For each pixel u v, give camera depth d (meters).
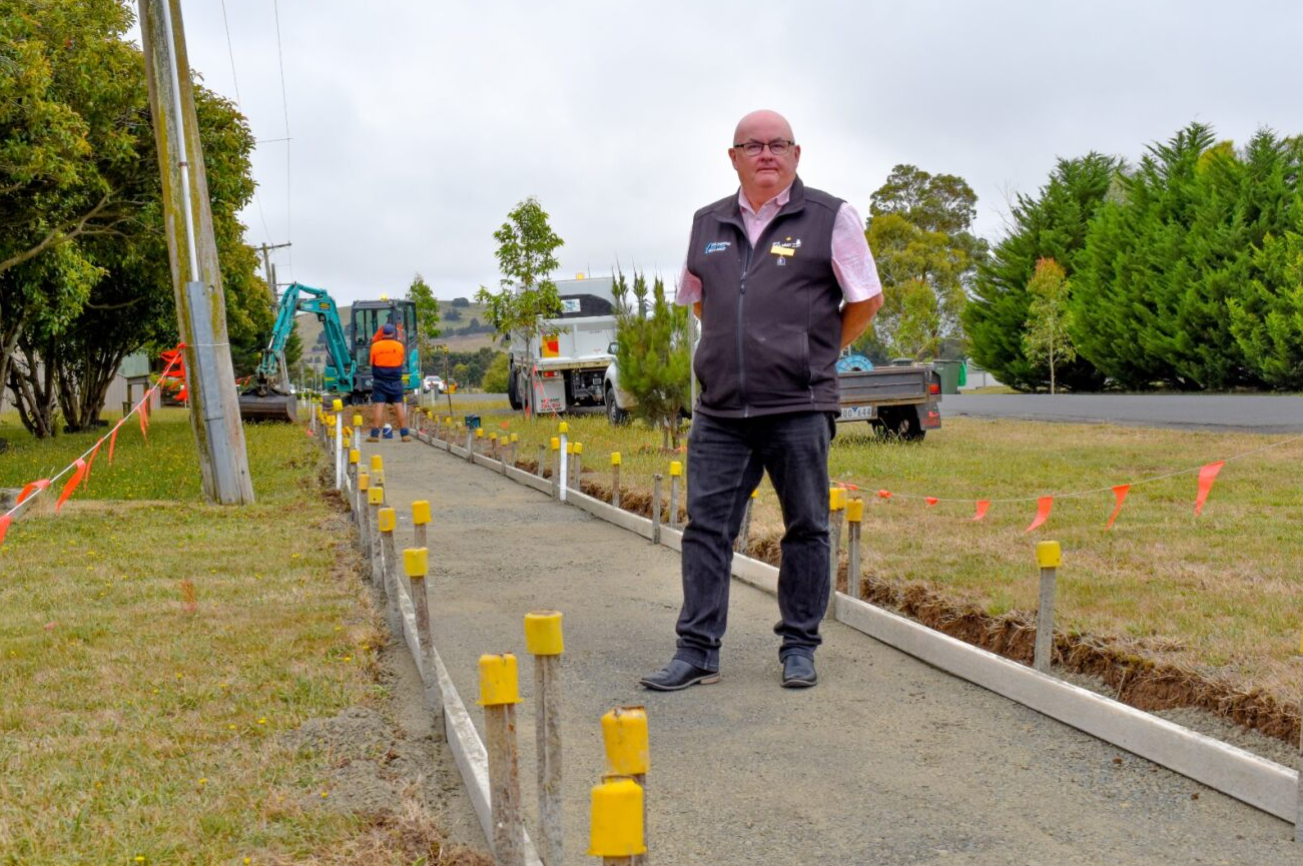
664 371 15.53
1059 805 3.52
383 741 4.09
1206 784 3.61
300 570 7.36
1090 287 39.34
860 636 5.65
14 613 6.17
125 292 26.38
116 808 3.46
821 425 4.80
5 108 14.35
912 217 64.44
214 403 10.96
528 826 3.40
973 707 4.48
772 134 4.68
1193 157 38.12
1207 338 34.34
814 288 4.74
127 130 19.61
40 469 15.52
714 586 4.90
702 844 3.31
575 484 11.35
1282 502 8.78
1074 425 18.20
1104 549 7.07
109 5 18.94
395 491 12.38
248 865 3.08
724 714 4.48
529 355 25.66
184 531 9.10
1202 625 5.09
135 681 4.82
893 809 3.53
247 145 23.42
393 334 21.69
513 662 2.70
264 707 4.46
